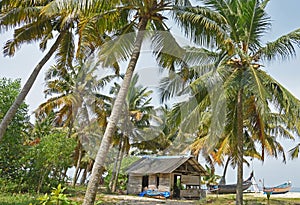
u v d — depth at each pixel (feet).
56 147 52.49
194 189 77.46
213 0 40.73
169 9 28.14
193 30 28.22
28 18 37.01
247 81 40.09
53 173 57.16
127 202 50.31
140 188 67.77
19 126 50.16
